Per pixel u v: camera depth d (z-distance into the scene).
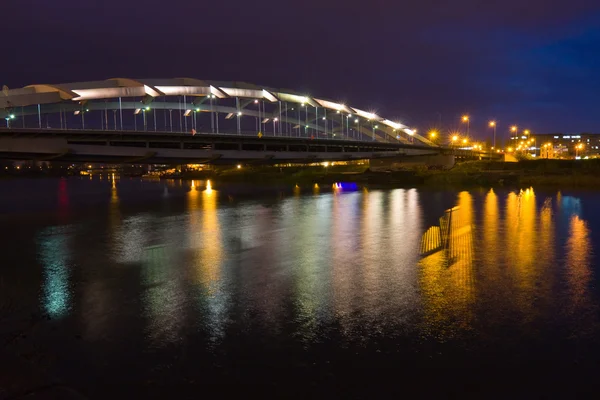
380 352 9.52
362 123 116.38
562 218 30.86
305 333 10.59
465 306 12.37
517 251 19.80
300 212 37.56
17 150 45.19
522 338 10.15
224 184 93.06
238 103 87.25
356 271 16.48
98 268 17.73
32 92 59.00
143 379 8.40
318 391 8.01
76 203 49.81
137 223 31.91
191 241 23.78
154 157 55.31
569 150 197.12
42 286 15.12
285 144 68.88
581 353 9.36
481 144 174.50
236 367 8.90
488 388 8.05
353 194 57.56
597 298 12.95
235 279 15.59
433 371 8.69
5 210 42.12
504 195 51.41
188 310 12.34
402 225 28.45
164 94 73.94
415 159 105.25
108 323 11.36
